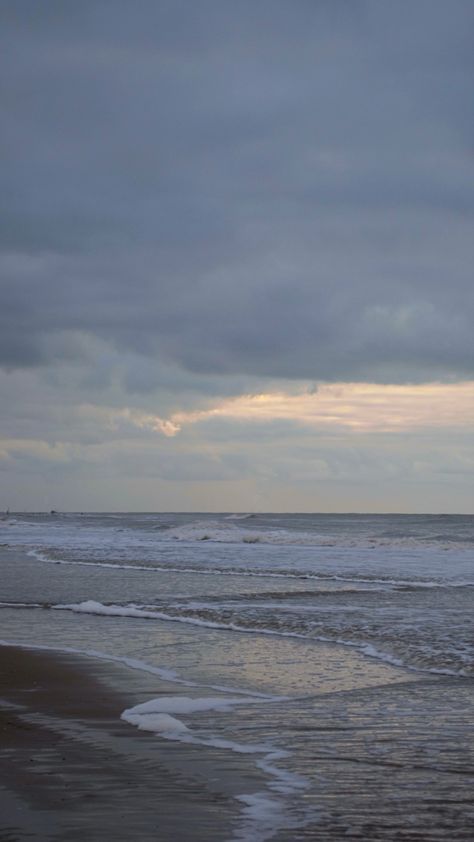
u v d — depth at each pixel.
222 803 6.44
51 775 7.14
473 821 6.10
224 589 25.33
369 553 42.84
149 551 45.22
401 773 7.30
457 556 40.41
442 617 18.14
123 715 9.59
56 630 17.25
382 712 9.75
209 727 9.04
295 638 16.00
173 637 16.22
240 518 172.75
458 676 12.07
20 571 32.44
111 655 14.08
